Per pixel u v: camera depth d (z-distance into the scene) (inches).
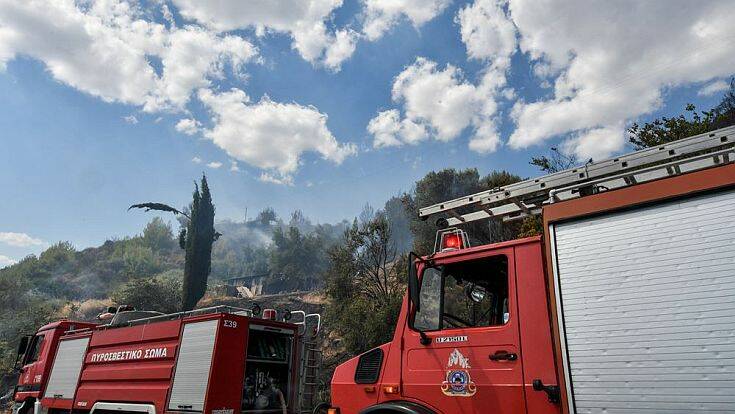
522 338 153.3
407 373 175.5
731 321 115.4
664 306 125.7
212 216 1492.4
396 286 782.5
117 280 2679.6
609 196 144.2
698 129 562.6
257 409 301.6
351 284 809.5
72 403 363.9
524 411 144.9
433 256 186.5
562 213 152.0
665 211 133.3
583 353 134.7
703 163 153.2
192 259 1406.3
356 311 687.1
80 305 1823.3
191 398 275.0
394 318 656.4
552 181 176.9
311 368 343.3
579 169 171.8
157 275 2755.9
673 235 130.1
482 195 193.0
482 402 153.8
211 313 303.3
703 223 126.5
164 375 296.5
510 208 197.2
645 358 124.7
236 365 286.4
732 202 124.0
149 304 1373.0
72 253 3513.8
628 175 161.2
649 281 130.0
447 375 164.9
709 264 122.4
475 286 188.1
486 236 551.8
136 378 315.3
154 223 4178.2
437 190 1261.1
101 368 353.4
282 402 313.3
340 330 740.0
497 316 184.1
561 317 141.7
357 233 856.3
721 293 118.6
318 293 1262.3
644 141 597.3
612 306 133.9
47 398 395.2
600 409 127.6
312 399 335.9
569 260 146.2
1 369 1070.4
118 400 322.0
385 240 842.2
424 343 175.0
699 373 116.4
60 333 438.6
